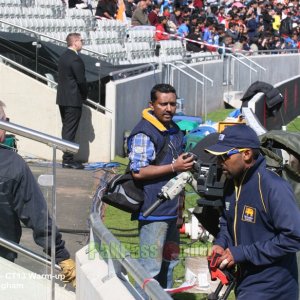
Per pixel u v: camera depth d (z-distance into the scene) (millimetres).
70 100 12930
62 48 13789
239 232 4828
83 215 9242
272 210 4652
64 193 10523
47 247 5887
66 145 5770
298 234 4602
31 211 5855
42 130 13727
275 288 4785
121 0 23375
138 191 6098
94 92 13969
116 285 5234
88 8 22969
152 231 6102
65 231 8383
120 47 19250
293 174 5414
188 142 11688
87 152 13602
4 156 5824
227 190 4883
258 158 4758
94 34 19141
